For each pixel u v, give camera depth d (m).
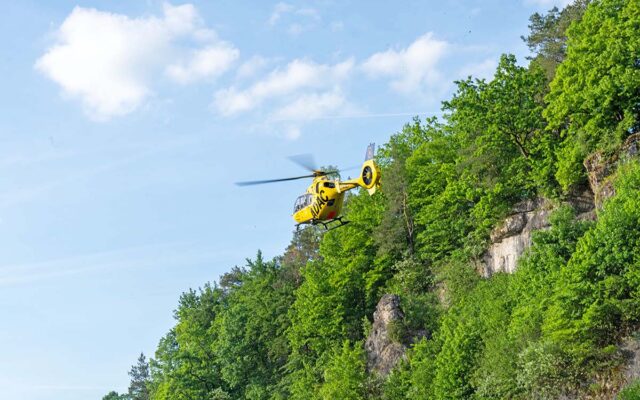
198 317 116.56
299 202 51.34
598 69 61.41
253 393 92.06
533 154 70.50
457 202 78.88
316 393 77.12
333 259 90.69
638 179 52.06
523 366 52.34
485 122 71.81
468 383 57.31
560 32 79.81
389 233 84.56
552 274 52.22
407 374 65.44
